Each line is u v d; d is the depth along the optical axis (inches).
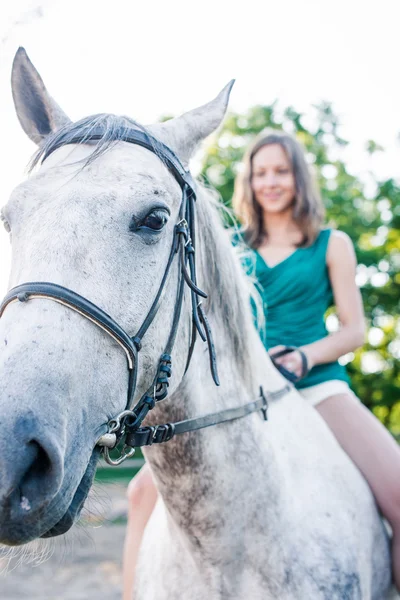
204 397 74.0
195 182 77.3
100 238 59.7
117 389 59.9
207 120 78.3
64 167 64.6
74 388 55.7
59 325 56.3
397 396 700.7
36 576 251.9
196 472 72.9
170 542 80.5
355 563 79.6
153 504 98.6
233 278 79.3
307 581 74.9
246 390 78.6
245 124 696.4
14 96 79.7
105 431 59.1
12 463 49.1
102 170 63.5
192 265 69.4
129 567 97.0
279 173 113.3
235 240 106.7
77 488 57.9
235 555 74.2
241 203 117.6
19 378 52.8
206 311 75.8
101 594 227.1
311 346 102.0
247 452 75.6
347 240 111.0
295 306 107.9
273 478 77.2
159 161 69.2
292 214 112.3
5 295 59.0
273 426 82.0
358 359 714.8
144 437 65.5
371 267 711.1
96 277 58.6
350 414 99.3
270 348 106.7
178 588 77.4
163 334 65.4
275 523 75.7
